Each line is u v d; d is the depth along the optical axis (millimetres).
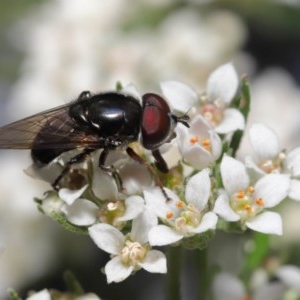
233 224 71
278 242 86
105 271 70
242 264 81
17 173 103
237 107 75
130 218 70
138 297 98
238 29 105
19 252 101
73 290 76
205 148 72
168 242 69
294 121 104
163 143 71
